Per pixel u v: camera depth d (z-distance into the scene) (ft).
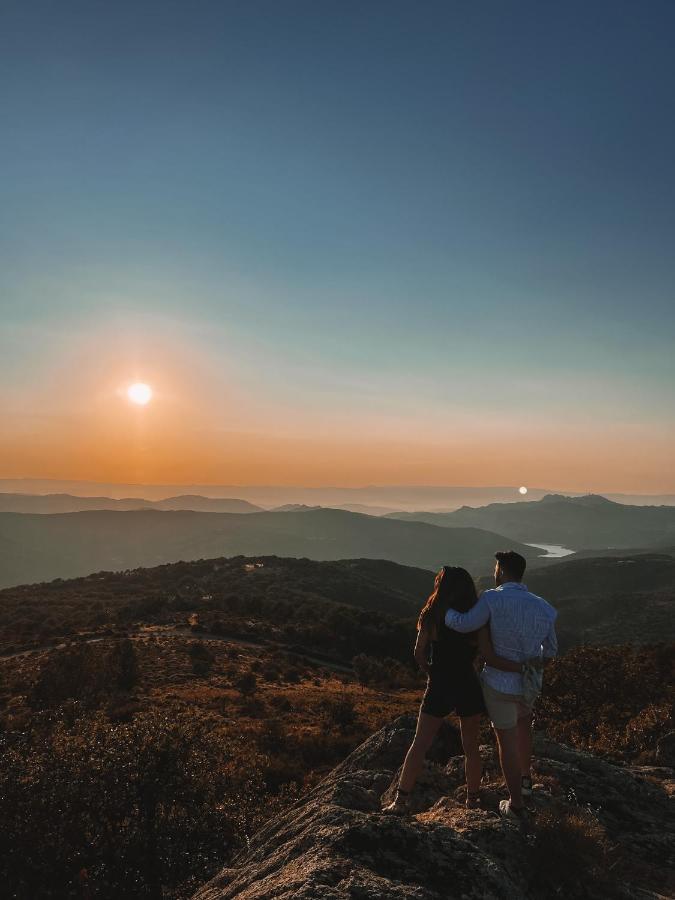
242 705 146.61
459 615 16.69
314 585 542.57
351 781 22.34
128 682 159.02
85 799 38.24
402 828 14.55
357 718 140.56
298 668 227.81
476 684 16.96
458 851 14.06
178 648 227.20
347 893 11.64
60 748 40.68
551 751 24.54
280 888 12.21
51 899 36.83
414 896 11.73
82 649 153.17
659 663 99.50
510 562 17.97
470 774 17.61
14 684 153.17
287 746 102.27
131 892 37.58
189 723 44.42
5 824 37.01
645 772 26.13
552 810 17.29
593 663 82.12
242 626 304.09
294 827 16.89
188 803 40.83
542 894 13.93
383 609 522.88
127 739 40.93
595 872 14.40
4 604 366.22
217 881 16.43
